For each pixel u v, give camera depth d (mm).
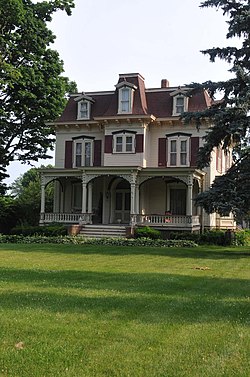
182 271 13867
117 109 31844
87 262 15938
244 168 21688
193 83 22656
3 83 31281
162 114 31891
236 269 14719
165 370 4914
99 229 28734
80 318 7051
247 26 21359
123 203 32719
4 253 18875
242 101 20594
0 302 8133
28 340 5855
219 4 21828
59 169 31094
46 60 36656
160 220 28719
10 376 4684
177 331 6430
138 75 32781
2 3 31391
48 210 35750
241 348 5723
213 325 6816
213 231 28281
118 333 6238
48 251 20016
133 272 13297
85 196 30172
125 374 4781
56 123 33781
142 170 29297
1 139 35188
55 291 9367
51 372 4797
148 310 7738
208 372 4883
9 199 35500
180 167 28797
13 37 33406
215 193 21016
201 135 30984
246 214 21266
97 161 33188
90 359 5195
